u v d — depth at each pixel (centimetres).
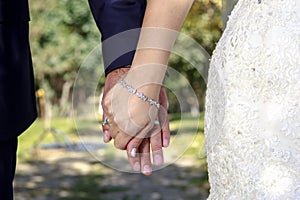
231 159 200
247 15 198
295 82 191
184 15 204
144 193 834
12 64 234
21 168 975
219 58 205
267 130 194
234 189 201
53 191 848
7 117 234
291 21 192
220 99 202
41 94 1142
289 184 192
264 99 195
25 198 813
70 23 1134
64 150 1071
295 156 192
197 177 899
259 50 195
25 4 241
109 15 237
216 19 621
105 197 816
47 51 1142
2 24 232
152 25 204
